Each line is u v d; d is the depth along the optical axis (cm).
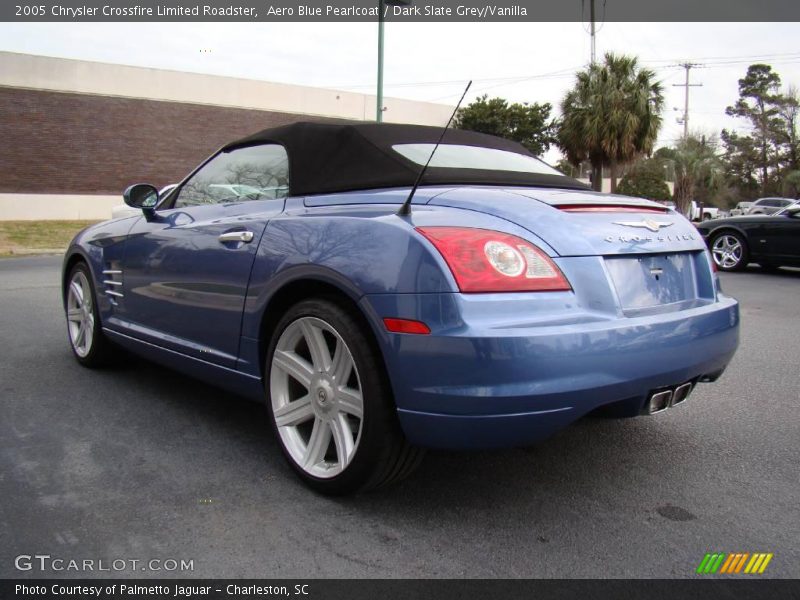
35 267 1085
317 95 2745
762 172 6197
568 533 236
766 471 291
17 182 2144
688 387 261
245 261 287
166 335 347
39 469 281
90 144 2269
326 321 247
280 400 276
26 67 2134
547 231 234
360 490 249
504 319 215
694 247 278
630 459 304
